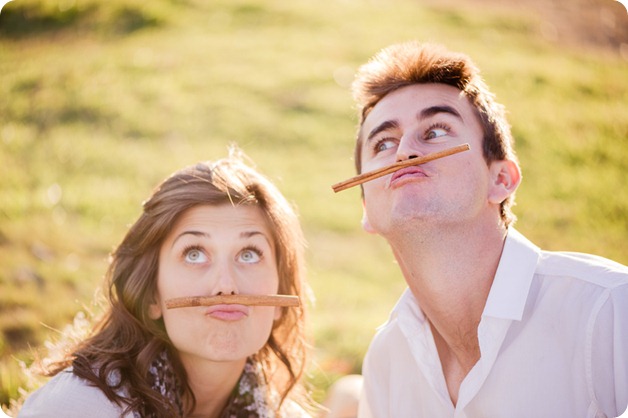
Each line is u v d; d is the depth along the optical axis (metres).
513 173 2.46
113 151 8.33
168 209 2.41
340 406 3.46
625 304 2.18
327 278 6.38
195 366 2.44
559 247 7.39
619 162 9.12
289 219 2.62
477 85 2.47
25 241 6.27
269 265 2.49
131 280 2.47
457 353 2.47
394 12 13.39
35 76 10.01
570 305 2.28
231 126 9.14
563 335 2.27
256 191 2.51
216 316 2.32
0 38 11.23
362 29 12.52
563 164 8.89
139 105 9.42
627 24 13.42
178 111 9.37
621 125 9.86
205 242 2.40
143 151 8.43
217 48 11.39
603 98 10.65
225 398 2.58
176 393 2.43
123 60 10.64
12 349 4.50
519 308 2.30
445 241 2.28
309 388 3.99
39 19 11.77
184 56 11.00
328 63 11.10
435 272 2.32
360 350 4.56
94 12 12.11
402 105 2.43
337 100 10.06
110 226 6.89
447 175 2.27
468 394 2.35
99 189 7.53
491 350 2.31
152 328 2.45
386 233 2.36
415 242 2.29
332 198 7.95
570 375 2.25
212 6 13.06
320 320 5.20
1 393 3.75
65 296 5.43
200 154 8.42
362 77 2.59
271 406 2.66
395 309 2.75
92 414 2.22
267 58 11.17
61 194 7.34
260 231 2.47
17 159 7.96
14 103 9.27
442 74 2.43
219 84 10.16
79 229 6.73
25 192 7.30
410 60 2.46
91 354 2.41
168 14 12.43
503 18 13.41
